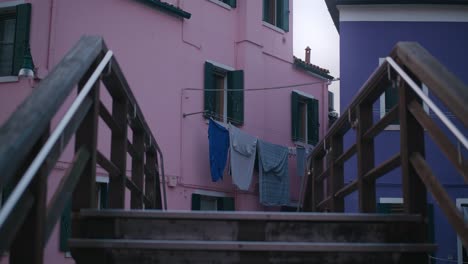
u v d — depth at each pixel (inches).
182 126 567.5
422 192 148.9
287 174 659.4
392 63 152.8
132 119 201.5
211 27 615.2
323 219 140.6
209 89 597.6
